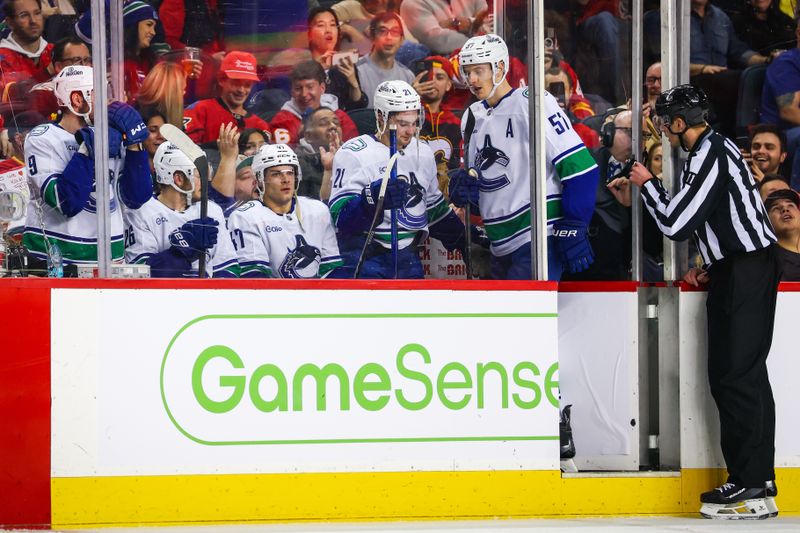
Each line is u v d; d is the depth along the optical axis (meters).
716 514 11.27
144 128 11.69
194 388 10.32
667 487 11.63
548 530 10.10
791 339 12.09
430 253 12.83
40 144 11.91
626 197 13.20
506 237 12.76
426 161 12.77
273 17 12.55
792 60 13.29
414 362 10.78
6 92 11.95
